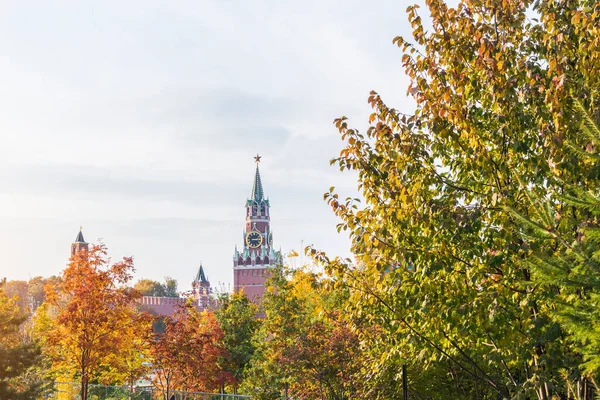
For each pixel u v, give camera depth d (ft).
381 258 36.63
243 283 588.50
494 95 32.48
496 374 47.47
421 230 36.88
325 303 87.35
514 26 33.42
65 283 99.81
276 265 99.66
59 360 111.34
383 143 37.99
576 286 18.99
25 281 565.12
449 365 51.52
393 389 54.13
